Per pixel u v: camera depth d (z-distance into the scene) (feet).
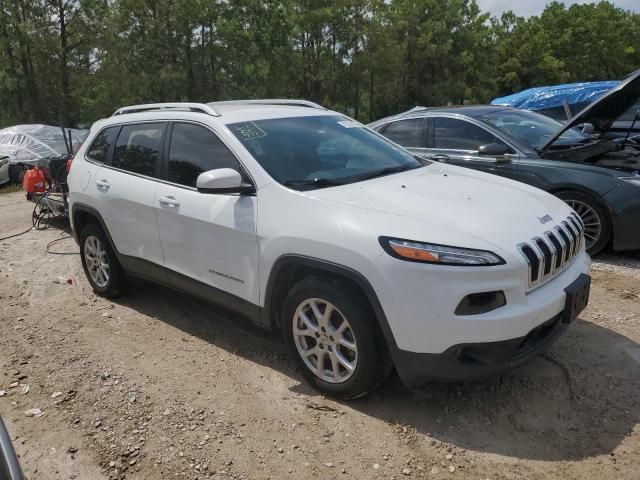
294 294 11.02
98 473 9.50
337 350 10.75
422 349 9.50
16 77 101.40
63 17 100.99
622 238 17.92
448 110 23.15
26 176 27.84
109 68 99.50
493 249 9.40
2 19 98.37
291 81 117.08
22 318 16.07
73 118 108.17
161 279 14.64
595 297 15.53
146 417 10.94
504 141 20.71
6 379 12.63
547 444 9.59
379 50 116.26
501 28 159.94
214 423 10.65
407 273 9.39
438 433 10.03
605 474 8.82
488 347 9.33
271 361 12.90
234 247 12.07
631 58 181.57
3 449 7.31
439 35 128.57
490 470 9.06
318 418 10.62
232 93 105.40
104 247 16.46
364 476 9.10
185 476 9.30
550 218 10.98
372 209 10.48
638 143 23.54
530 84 152.97
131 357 13.41
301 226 10.74
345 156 13.32
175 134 14.07
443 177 12.89
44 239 25.50
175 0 95.96
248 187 11.93
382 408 10.82
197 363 12.96
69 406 11.47
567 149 19.83
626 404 10.55
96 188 15.90
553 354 12.45
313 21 110.93
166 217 13.60
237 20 102.68
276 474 9.25
